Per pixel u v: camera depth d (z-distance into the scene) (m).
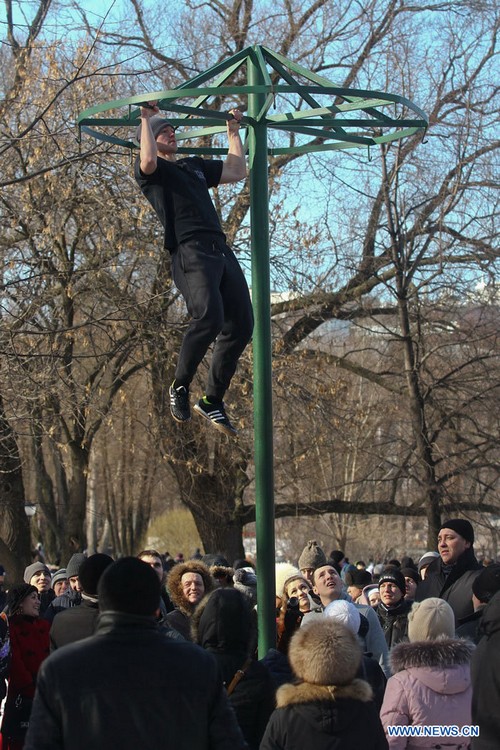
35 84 15.41
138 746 3.15
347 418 19.25
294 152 6.87
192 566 6.46
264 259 5.85
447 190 18.84
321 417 18.28
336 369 21.77
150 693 3.21
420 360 19.25
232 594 4.80
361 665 4.68
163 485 33.31
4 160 15.59
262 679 4.68
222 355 5.64
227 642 4.69
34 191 15.55
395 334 18.91
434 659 4.65
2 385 14.17
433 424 19.39
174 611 6.46
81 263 17.00
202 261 5.36
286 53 20.56
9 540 19.12
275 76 18.00
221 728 3.30
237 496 20.28
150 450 20.66
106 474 35.84
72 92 15.20
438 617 4.84
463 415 18.95
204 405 5.77
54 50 15.35
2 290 14.41
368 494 25.94
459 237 19.05
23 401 14.58
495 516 21.47
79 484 20.11
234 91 5.45
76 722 3.16
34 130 14.99
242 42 20.36
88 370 17.78
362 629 6.75
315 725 4.05
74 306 16.36
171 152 5.65
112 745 3.14
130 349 16.31
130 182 15.56
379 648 6.85
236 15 20.25
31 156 14.92
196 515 20.34
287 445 19.53
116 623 3.32
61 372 15.16
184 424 17.78
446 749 4.57
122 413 19.38
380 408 20.08
